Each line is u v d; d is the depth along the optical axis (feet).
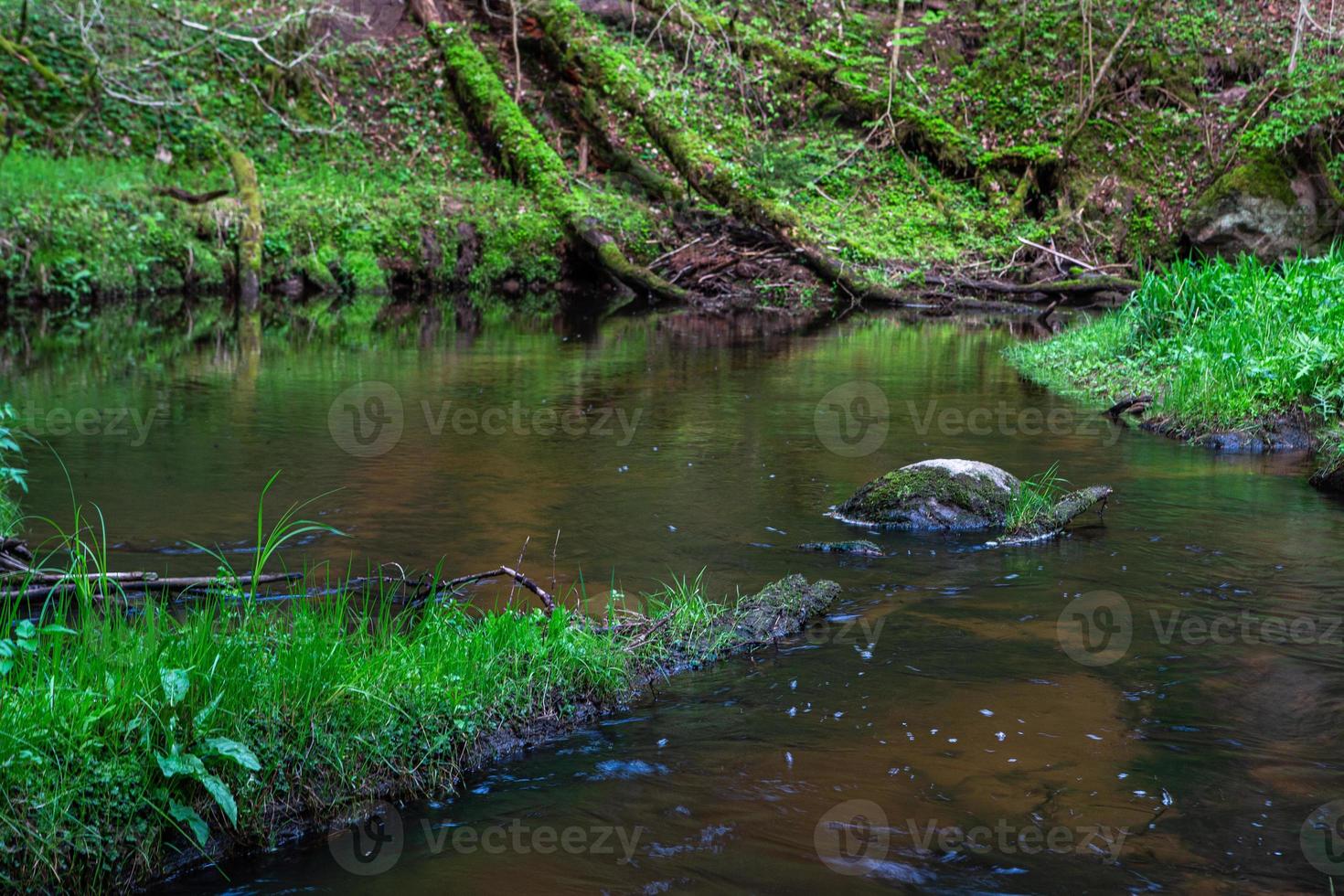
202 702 11.00
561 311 60.54
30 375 36.47
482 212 68.39
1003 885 9.91
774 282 67.56
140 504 21.75
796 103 79.25
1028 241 69.62
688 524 21.07
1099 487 22.12
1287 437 28.27
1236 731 12.82
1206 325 35.81
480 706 12.66
